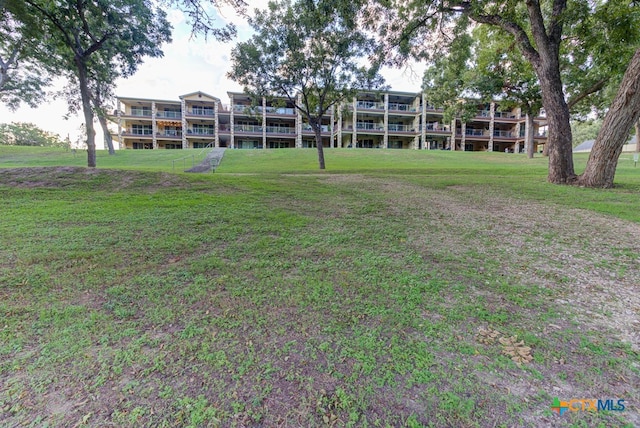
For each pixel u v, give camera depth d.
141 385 1.83
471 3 8.78
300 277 3.36
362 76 16.31
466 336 2.36
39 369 1.94
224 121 45.09
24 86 24.48
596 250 4.26
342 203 7.17
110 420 1.60
